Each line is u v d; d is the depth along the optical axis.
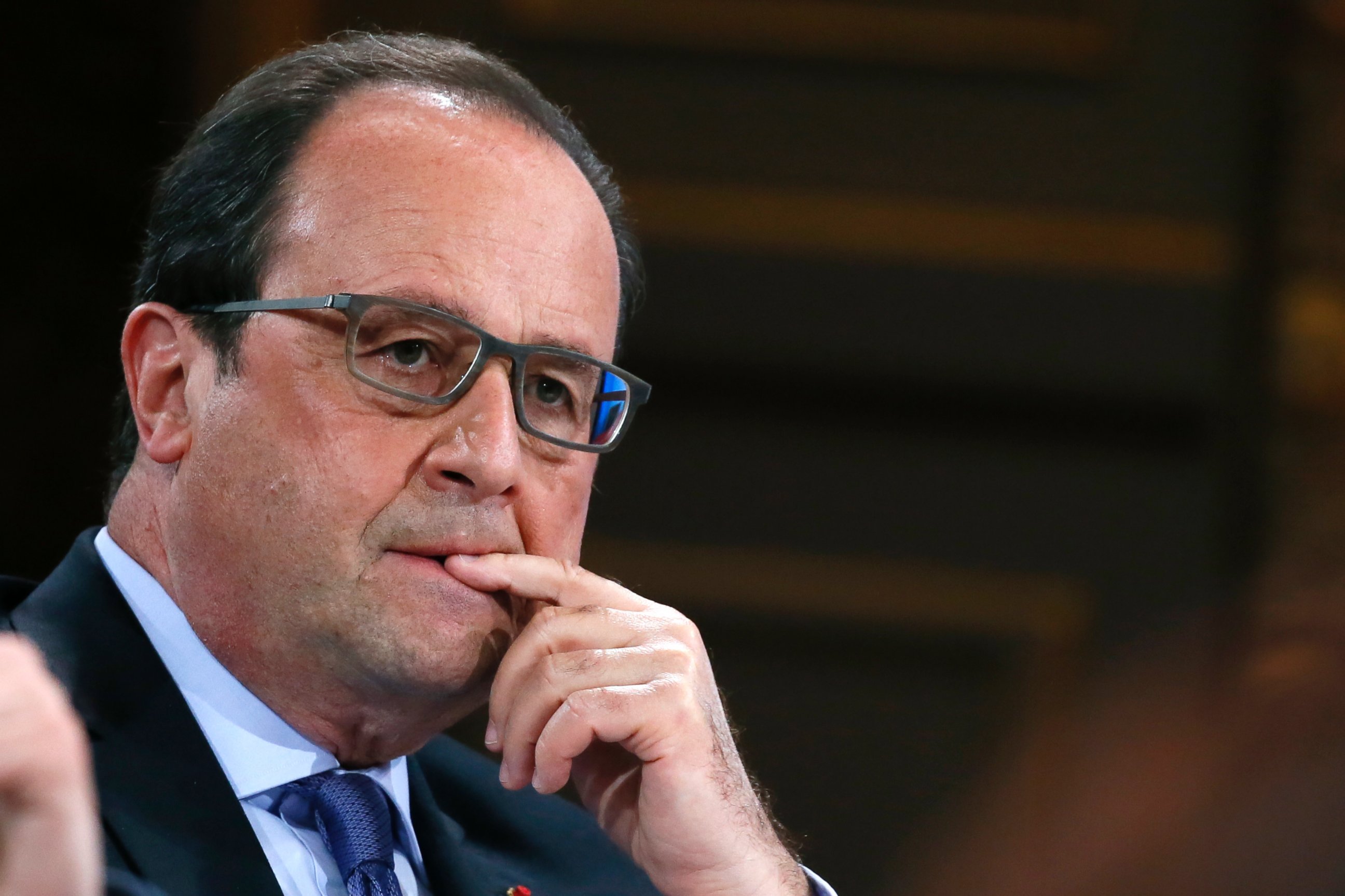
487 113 5.13
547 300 4.95
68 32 12.88
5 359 12.94
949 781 12.94
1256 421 13.23
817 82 13.47
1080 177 13.42
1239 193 13.30
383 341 4.69
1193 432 13.34
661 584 13.27
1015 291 13.48
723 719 5.14
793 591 13.26
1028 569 13.34
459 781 6.19
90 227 13.11
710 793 4.96
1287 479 13.14
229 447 4.69
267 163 4.91
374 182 4.81
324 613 4.62
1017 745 12.88
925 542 13.41
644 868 5.12
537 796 6.34
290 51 5.64
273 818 4.80
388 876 4.76
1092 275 13.42
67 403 13.03
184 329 4.92
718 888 4.99
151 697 4.70
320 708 4.86
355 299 4.62
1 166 12.94
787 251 13.49
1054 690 13.02
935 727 13.09
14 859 3.00
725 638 13.26
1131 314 13.41
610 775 5.23
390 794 5.20
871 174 13.48
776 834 5.31
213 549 4.73
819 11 13.38
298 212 4.79
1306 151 13.21
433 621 4.66
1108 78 13.38
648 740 4.90
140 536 5.04
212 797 4.55
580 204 5.18
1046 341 13.47
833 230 13.46
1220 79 13.31
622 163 13.48
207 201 4.97
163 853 4.35
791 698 13.14
